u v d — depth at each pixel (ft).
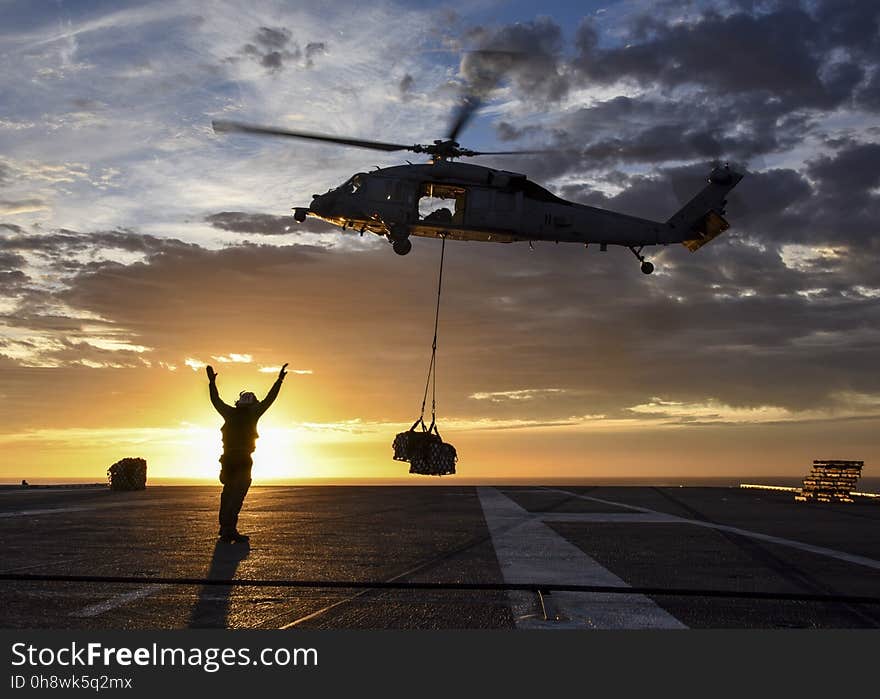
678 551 30.37
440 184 71.72
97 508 50.03
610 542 33.09
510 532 36.68
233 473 32.12
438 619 18.94
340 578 23.81
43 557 27.71
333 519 42.91
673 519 43.96
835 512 50.16
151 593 21.56
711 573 25.17
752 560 28.02
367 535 35.09
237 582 22.24
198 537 33.76
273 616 19.17
